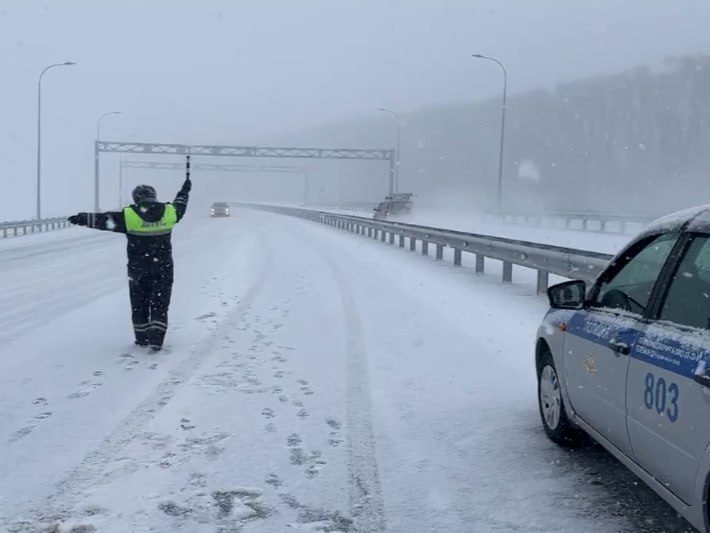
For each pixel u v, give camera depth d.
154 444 5.46
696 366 3.25
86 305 12.46
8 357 8.39
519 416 6.14
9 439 5.56
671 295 3.85
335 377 7.49
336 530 4.09
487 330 9.89
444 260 20.36
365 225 33.41
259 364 8.05
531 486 4.66
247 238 33.03
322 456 5.23
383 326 10.34
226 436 5.65
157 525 4.12
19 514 4.25
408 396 6.79
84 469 4.95
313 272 17.66
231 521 4.19
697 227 3.82
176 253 23.78
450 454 5.26
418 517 4.25
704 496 3.19
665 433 3.48
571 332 4.91
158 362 8.14
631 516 4.21
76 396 6.75
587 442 5.32
